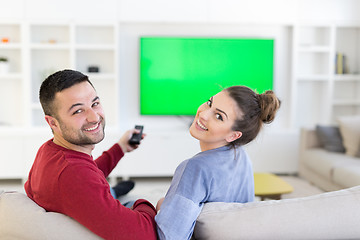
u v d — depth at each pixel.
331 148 4.04
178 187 1.22
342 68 4.93
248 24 4.76
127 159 4.43
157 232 1.21
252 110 1.36
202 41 4.68
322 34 4.99
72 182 1.15
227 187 1.34
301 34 4.96
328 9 4.69
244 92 1.36
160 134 4.43
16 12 4.32
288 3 4.63
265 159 4.63
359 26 4.78
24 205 1.22
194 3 4.52
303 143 4.35
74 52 4.43
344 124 4.01
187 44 4.67
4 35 4.57
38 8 4.34
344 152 4.01
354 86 5.14
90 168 1.21
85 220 1.14
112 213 1.13
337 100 4.93
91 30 4.66
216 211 1.20
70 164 1.19
